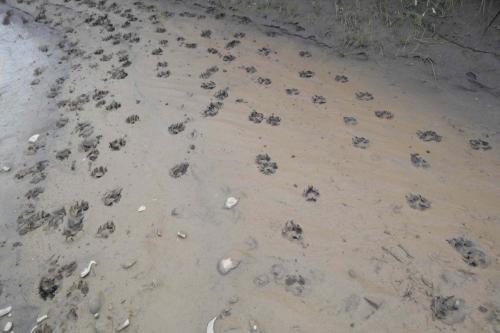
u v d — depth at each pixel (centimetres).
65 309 182
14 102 312
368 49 327
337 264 187
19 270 200
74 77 330
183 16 397
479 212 203
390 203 212
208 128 267
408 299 171
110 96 303
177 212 217
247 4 396
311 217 208
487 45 298
